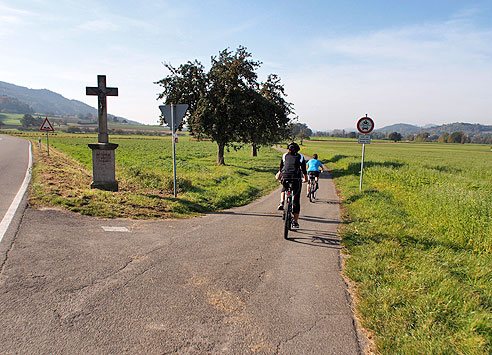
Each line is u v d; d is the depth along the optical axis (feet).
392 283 14.08
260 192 45.01
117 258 15.53
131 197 28.66
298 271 15.49
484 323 10.75
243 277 14.44
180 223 23.39
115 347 9.08
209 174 57.11
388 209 30.22
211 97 75.41
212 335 9.96
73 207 23.29
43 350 8.74
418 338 10.07
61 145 143.13
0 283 12.13
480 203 26.35
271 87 88.99
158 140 296.30
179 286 13.14
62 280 12.82
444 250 18.97
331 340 10.03
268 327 10.58
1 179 34.47
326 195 43.42
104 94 31.12
